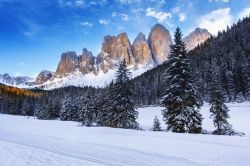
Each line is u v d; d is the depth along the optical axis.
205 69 111.25
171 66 28.92
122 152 13.00
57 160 9.37
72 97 94.56
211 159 11.94
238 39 149.88
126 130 26.22
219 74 96.62
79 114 78.69
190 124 27.30
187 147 14.98
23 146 12.79
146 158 11.51
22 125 43.16
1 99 160.12
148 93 115.19
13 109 144.38
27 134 22.53
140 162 10.44
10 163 8.55
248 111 60.34
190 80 28.53
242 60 105.44
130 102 39.41
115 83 40.25
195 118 27.59
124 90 39.38
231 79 92.56
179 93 28.38
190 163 10.96
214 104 41.72
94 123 60.38
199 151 13.78
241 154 12.95
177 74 28.36
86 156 10.87
